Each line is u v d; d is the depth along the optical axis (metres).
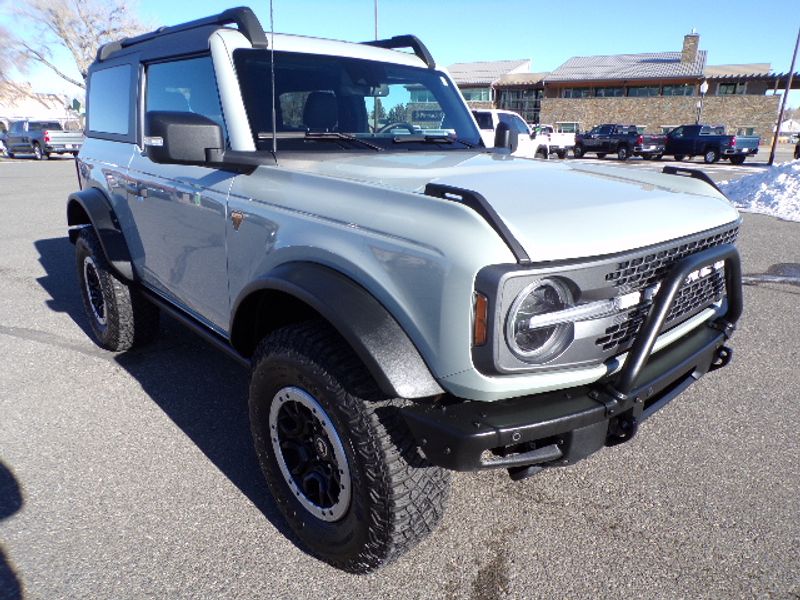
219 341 2.92
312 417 2.19
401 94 3.43
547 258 1.75
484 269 1.70
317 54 3.08
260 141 2.69
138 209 3.47
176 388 3.77
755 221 10.36
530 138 18.59
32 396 3.64
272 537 2.45
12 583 2.18
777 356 4.38
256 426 2.41
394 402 1.97
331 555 2.24
